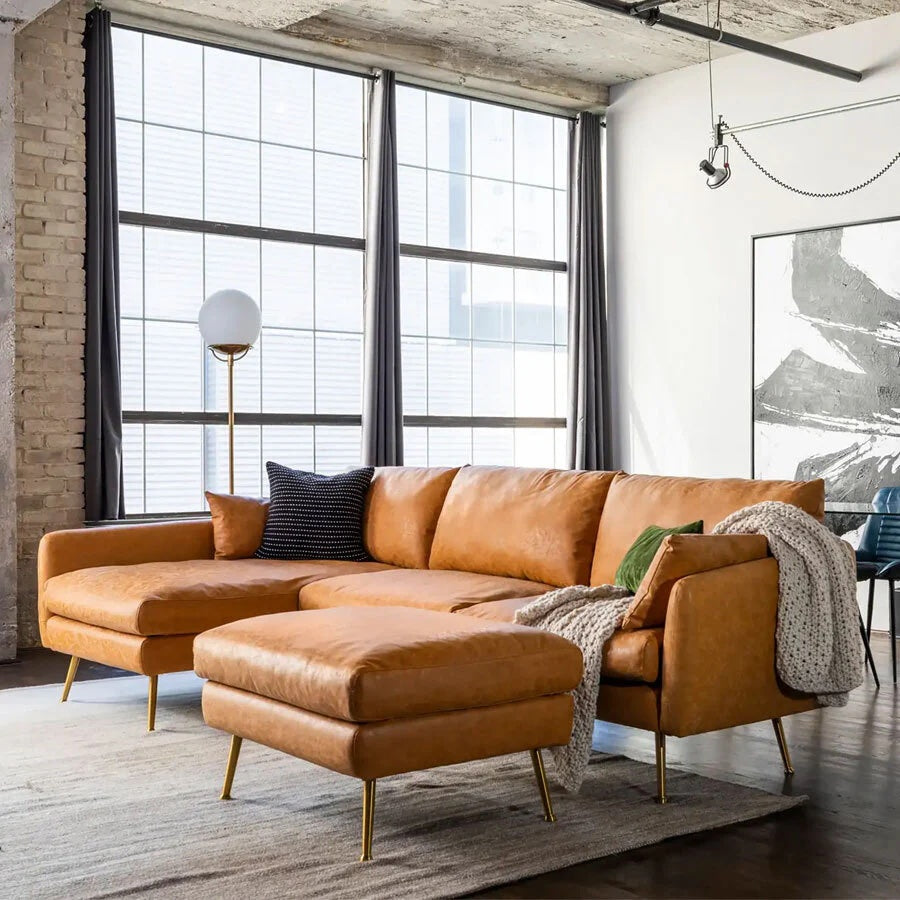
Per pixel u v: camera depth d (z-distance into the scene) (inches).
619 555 160.4
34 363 231.3
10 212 217.3
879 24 256.8
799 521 140.7
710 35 230.4
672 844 115.4
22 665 212.1
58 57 232.8
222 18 246.1
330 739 111.9
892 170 254.1
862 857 111.6
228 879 105.1
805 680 137.4
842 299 262.1
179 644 164.1
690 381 296.7
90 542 190.1
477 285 309.4
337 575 185.0
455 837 116.4
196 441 261.4
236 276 266.8
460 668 114.6
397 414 280.7
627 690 131.9
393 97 281.4
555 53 289.4
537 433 322.3
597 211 315.9
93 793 132.2
